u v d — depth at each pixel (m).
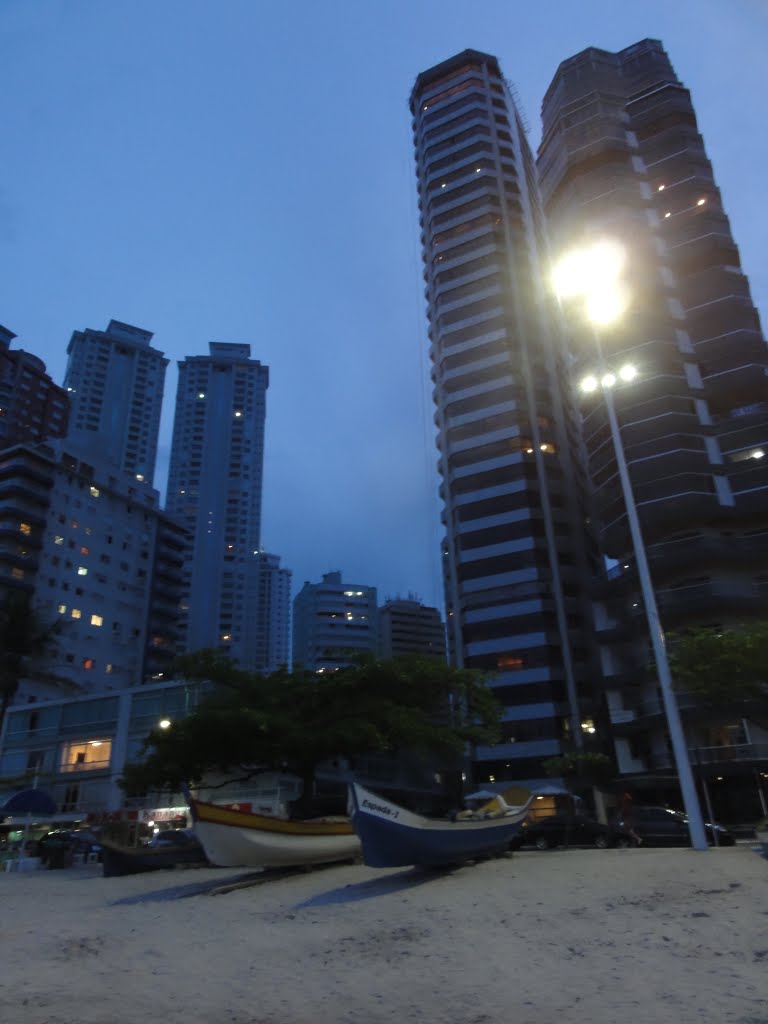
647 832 26.05
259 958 8.86
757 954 7.56
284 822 17.94
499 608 62.34
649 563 47.31
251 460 193.50
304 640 177.88
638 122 66.62
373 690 23.75
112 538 91.50
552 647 59.78
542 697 57.88
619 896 11.47
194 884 18.39
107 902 16.28
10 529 79.19
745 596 44.94
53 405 141.88
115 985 7.72
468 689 24.59
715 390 52.38
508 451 67.44
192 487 185.12
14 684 49.47
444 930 9.84
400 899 12.62
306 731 22.19
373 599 179.62
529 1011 6.25
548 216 69.44
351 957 8.65
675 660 23.61
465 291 75.81
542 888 12.77
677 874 13.21
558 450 68.56
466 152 83.44
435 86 90.00
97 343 179.62
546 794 37.97
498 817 17.52
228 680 25.00
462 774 60.97
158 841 29.77
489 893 12.57
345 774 50.06
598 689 59.34
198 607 169.75
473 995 6.84
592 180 63.25
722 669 21.91
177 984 7.71
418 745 21.67
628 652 49.34
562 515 65.38
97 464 92.69
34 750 53.09
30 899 17.80
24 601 51.62
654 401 51.53
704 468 49.22
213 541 179.25
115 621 88.19
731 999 6.19
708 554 46.25
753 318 54.56
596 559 68.06
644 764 45.81
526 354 71.94
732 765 40.38
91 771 49.47
